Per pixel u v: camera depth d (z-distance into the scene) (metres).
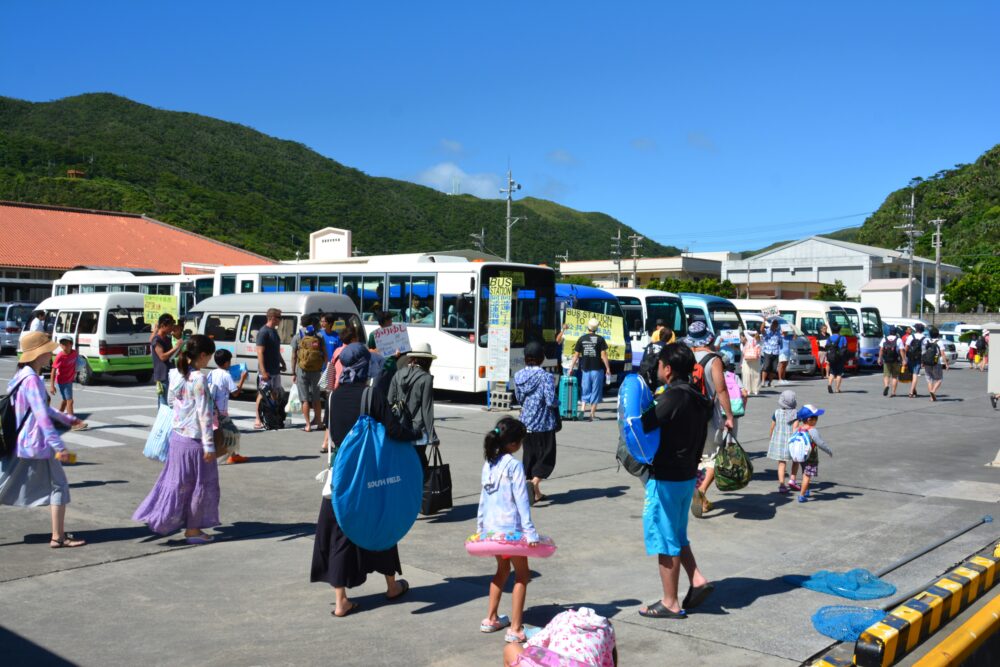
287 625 5.34
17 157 92.00
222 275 23.03
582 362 16.27
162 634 5.15
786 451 9.64
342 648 4.96
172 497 7.05
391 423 5.61
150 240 53.94
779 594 6.07
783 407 9.70
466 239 142.75
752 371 21.17
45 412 6.79
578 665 3.15
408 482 5.68
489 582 6.31
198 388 7.09
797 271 88.50
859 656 4.39
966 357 43.16
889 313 54.25
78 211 54.03
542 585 6.25
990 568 5.95
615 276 88.69
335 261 22.02
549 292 19.05
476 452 12.10
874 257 83.62
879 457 12.28
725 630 5.32
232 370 17.36
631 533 7.80
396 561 5.82
